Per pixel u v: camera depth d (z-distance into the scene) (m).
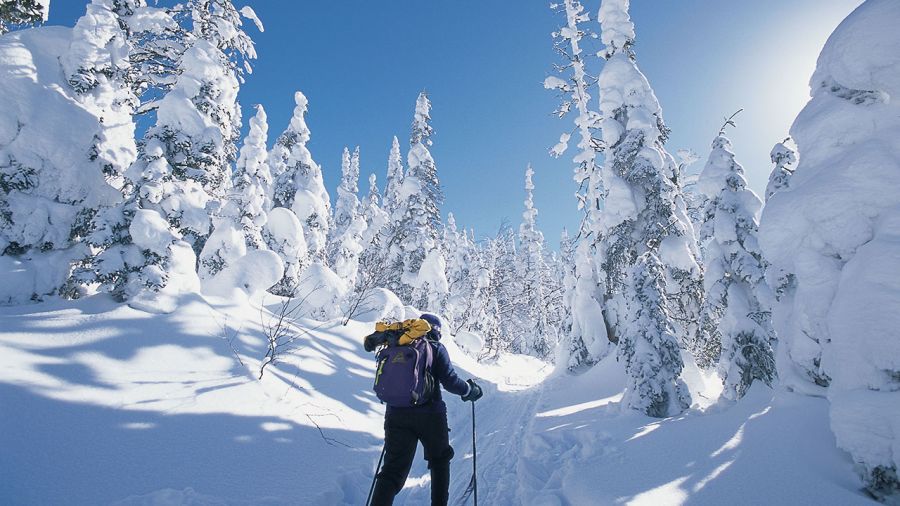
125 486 4.05
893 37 4.21
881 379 3.66
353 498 4.97
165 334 7.22
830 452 4.28
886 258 3.77
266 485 4.59
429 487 5.23
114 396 5.38
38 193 7.80
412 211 28.53
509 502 4.62
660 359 8.49
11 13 9.38
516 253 49.72
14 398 4.62
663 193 14.89
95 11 9.30
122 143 9.33
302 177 23.88
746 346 8.64
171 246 8.42
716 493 3.79
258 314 10.41
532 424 8.88
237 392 6.48
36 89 8.02
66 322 6.56
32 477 3.79
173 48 12.04
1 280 6.90
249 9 13.27
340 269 25.00
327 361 9.82
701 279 14.20
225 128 11.56
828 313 4.25
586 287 16.95
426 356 3.62
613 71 16.91
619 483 4.32
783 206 5.02
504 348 39.16
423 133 29.89
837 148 4.77
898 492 3.45
